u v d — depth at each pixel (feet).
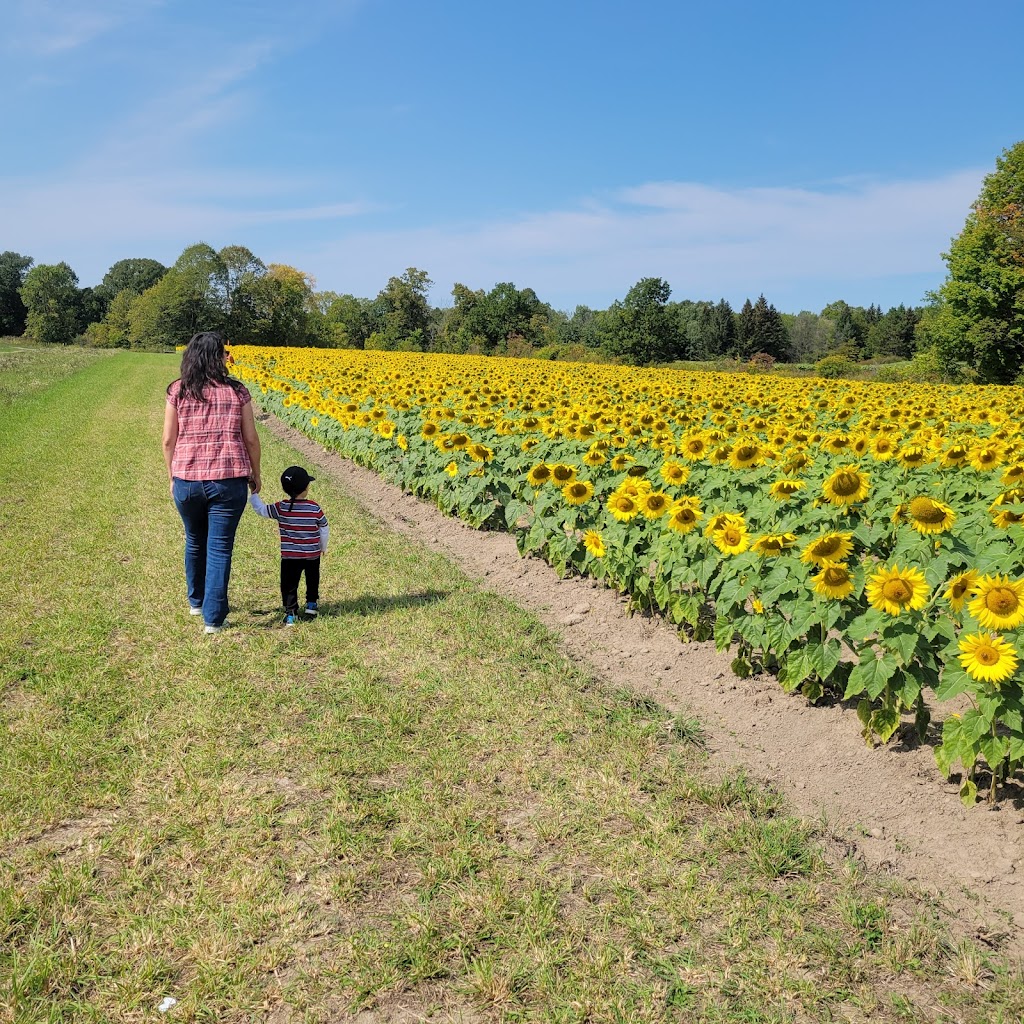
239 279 314.96
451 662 17.21
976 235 175.73
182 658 16.90
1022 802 12.42
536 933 9.51
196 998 8.46
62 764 12.63
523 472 30.81
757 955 9.30
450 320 404.16
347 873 10.39
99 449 43.83
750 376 91.91
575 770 13.09
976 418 40.47
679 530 18.45
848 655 18.02
